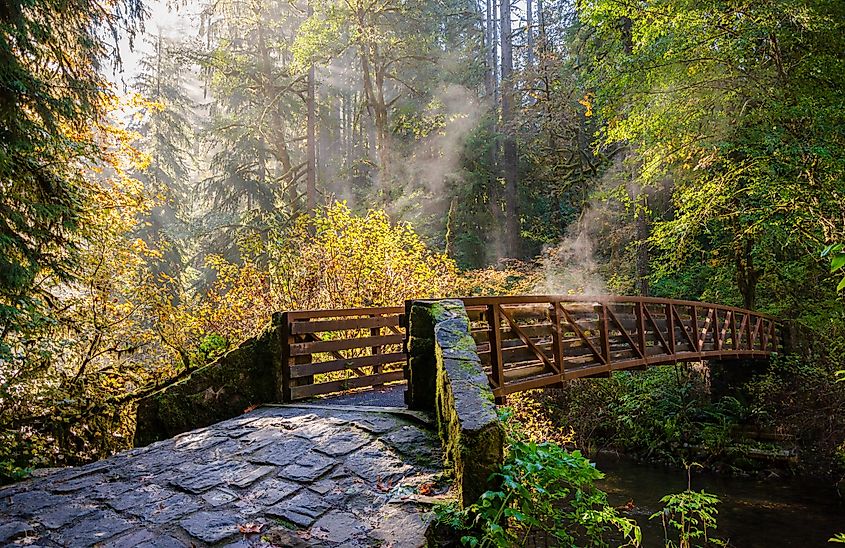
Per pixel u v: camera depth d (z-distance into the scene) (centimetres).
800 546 686
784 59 927
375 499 312
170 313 739
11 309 466
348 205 2002
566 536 325
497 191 2181
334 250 901
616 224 1716
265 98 2034
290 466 364
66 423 581
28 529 288
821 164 817
